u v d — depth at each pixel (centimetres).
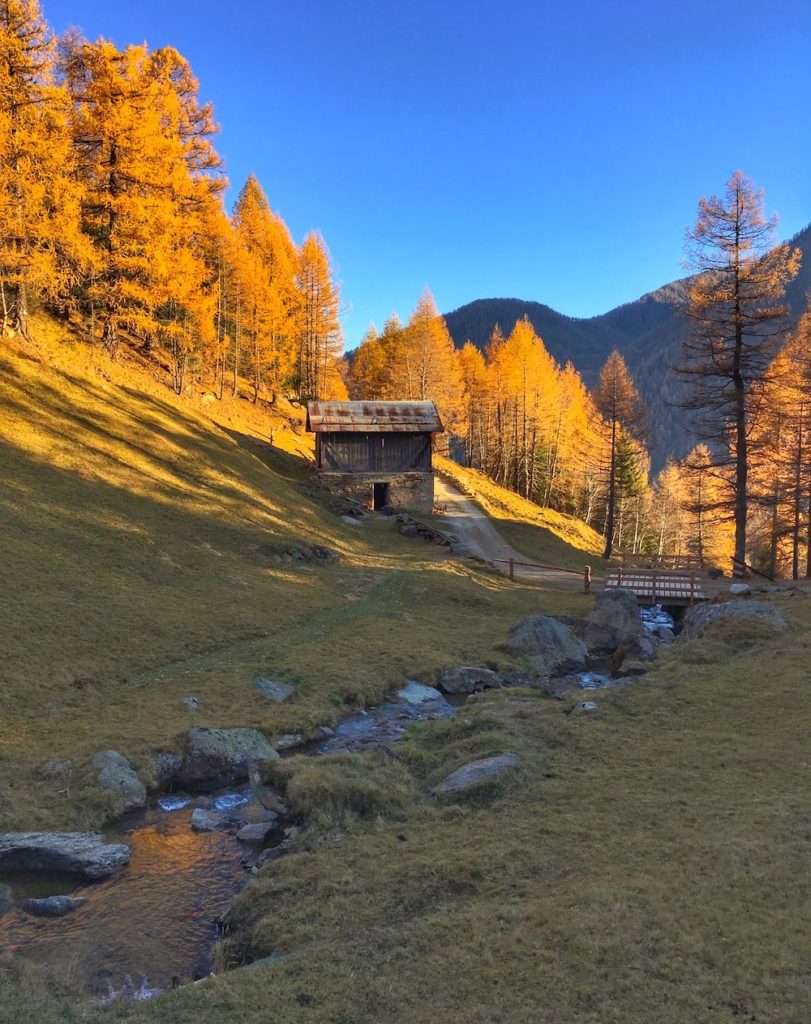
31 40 2980
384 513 4741
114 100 3528
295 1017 549
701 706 1294
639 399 4522
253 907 786
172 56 4634
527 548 4422
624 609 2214
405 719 1576
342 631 2167
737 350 2878
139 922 808
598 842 812
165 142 3641
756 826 791
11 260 2969
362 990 575
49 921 803
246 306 5656
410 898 739
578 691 1528
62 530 2327
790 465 3675
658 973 538
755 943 562
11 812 1011
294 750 1380
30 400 3153
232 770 1238
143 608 1972
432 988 564
